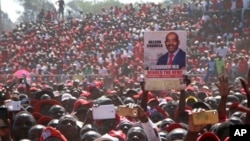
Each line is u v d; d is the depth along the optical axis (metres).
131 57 41.84
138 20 50.03
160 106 14.75
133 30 48.62
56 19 56.00
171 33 11.41
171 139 10.03
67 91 19.34
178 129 10.23
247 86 9.41
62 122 11.34
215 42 40.19
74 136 11.38
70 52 45.28
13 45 50.09
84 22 52.12
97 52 44.19
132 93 17.19
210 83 28.12
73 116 12.70
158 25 47.91
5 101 13.05
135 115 9.03
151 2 52.28
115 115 11.73
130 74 35.16
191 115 7.83
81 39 49.41
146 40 11.47
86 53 44.91
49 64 41.81
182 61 11.45
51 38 50.47
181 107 12.24
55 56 44.34
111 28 49.84
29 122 11.73
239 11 42.62
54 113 13.37
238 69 31.39
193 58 36.62
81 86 26.33
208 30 42.84
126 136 10.93
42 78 33.00
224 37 41.88
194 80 30.25
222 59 31.77
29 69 42.78
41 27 52.88
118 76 34.88
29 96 19.55
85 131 11.04
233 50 37.88
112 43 46.09
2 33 52.78
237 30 42.03
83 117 13.43
